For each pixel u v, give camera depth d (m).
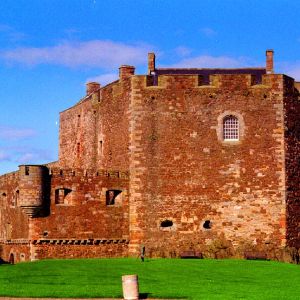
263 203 50.00
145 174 50.03
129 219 50.22
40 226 48.94
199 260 47.09
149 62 56.44
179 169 50.03
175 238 49.72
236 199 49.97
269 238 49.88
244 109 50.47
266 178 50.16
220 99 50.47
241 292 33.53
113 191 50.88
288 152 50.72
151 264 44.34
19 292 32.12
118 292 32.50
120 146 52.62
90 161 59.03
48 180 49.34
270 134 50.44
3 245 55.47
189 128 50.22
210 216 49.84
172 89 50.41
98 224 49.94
